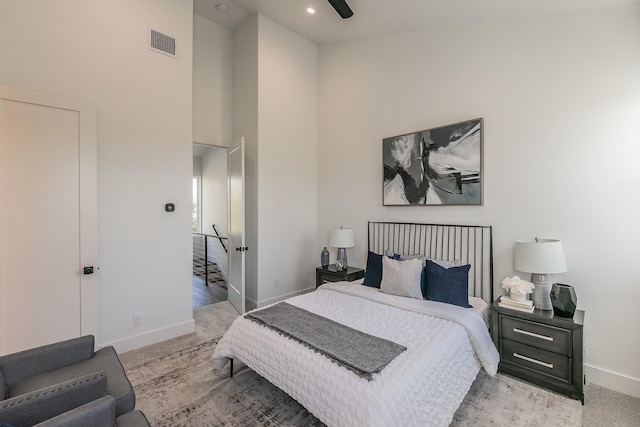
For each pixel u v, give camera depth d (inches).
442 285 104.9
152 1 116.9
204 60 156.2
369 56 152.3
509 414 78.0
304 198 172.1
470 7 109.1
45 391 49.9
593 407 81.0
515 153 107.3
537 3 98.0
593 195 92.4
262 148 152.5
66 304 98.7
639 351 85.8
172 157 122.6
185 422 75.6
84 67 101.9
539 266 91.2
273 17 151.3
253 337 83.9
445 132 123.6
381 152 147.7
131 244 112.9
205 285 205.8
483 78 114.7
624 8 87.5
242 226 144.3
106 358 73.7
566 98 97.0
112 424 48.4
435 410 65.5
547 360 88.4
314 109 175.6
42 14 94.4
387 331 82.7
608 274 90.2
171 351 112.2
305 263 173.6
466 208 119.7
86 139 101.0
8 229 90.0
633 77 86.1
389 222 144.4
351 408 58.6
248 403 82.7
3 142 88.8
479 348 85.1
